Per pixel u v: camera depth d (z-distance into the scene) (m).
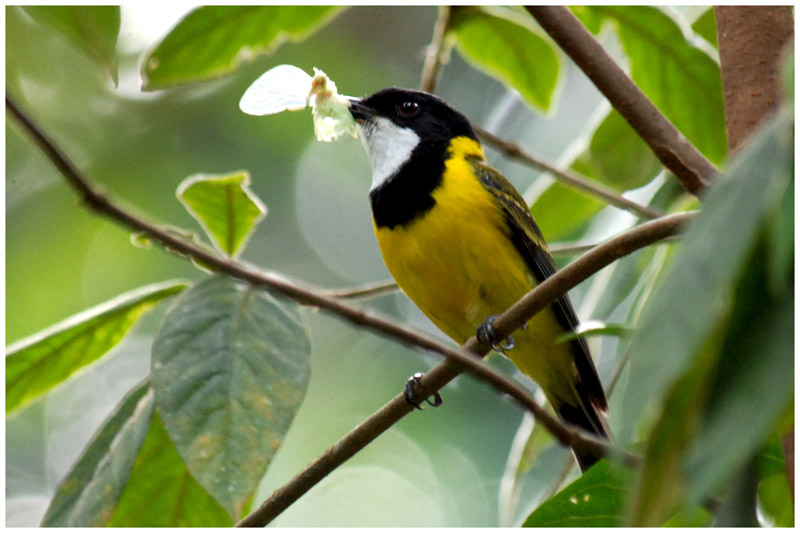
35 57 13.53
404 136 10.20
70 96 14.62
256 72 15.77
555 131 15.37
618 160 9.62
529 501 14.70
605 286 7.46
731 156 6.06
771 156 2.51
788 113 2.54
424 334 6.48
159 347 5.62
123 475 5.89
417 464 15.05
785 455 4.38
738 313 2.63
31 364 6.66
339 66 16.25
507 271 9.35
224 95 15.62
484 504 14.61
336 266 16.33
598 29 8.92
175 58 8.41
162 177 15.01
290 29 8.55
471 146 10.38
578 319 9.51
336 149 16.88
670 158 7.12
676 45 8.70
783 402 2.48
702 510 4.77
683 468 2.52
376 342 16.42
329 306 6.25
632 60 8.95
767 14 6.15
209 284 5.95
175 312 5.79
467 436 15.12
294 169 16.05
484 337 7.62
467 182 9.55
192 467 5.18
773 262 2.48
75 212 14.86
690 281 2.47
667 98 9.08
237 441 5.30
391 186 9.78
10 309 14.39
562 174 9.03
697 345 2.39
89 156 14.91
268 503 6.14
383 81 16.58
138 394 6.30
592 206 10.38
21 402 6.82
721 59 6.30
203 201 6.59
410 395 6.50
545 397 10.17
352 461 15.24
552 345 9.57
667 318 2.46
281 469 14.97
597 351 10.38
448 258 9.30
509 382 6.47
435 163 9.85
